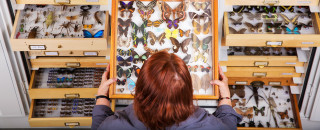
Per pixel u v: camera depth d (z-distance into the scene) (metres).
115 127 1.25
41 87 2.68
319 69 2.47
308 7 2.34
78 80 2.73
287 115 2.75
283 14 2.30
